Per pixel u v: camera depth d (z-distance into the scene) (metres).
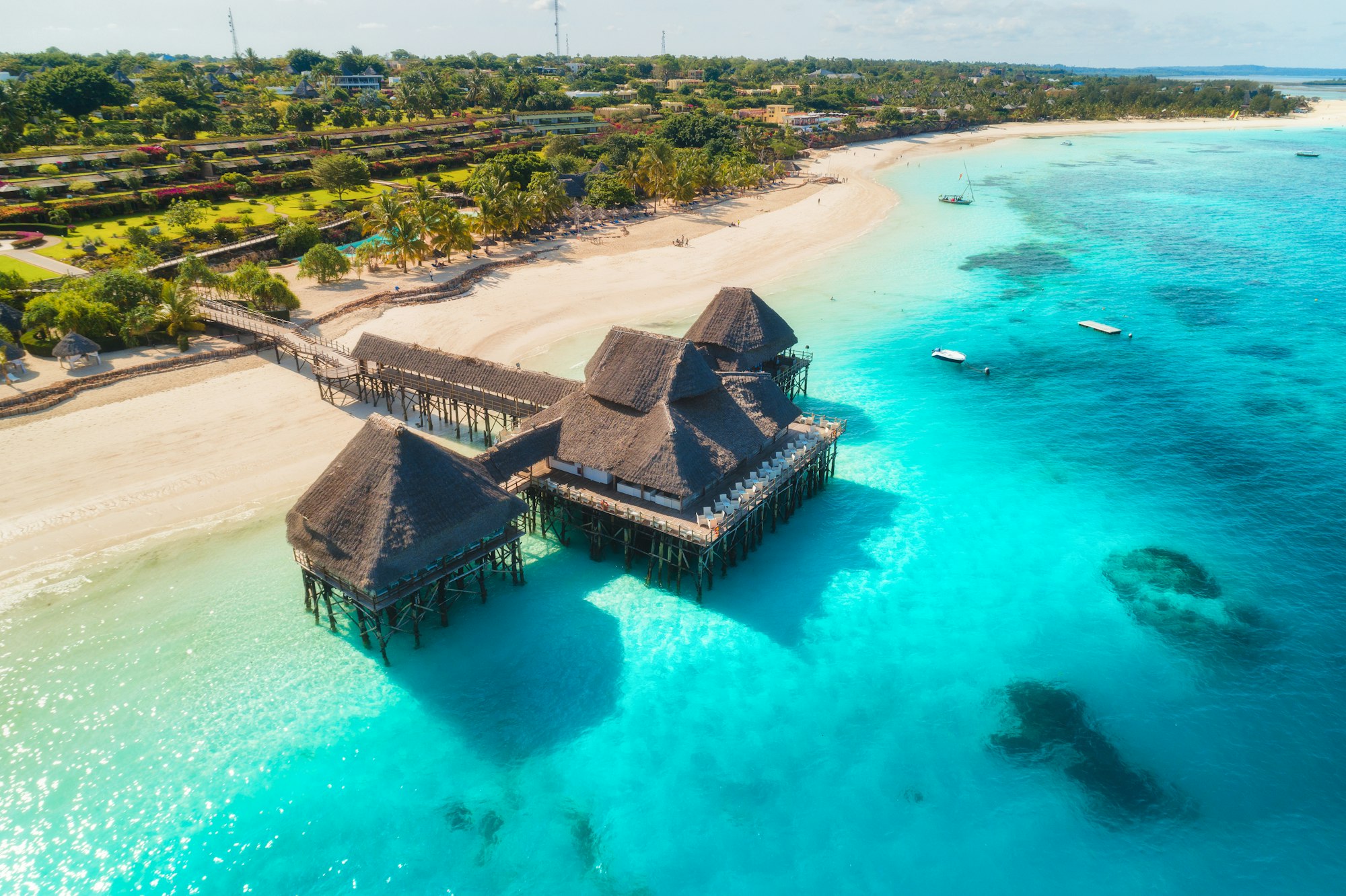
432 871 26.19
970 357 68.94
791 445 45.62
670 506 40.06
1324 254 102.69
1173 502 47.25
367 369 56.16
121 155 110.19
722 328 54.12
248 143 127.75
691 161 124.06
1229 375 65.38
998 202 133.88
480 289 79.06
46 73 146.75
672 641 36.16
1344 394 61.84
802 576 40.69
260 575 39.31
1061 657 35.56
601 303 76.44
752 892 25.80
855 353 69.31
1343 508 46.62
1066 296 85.56
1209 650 35.94
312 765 29.61
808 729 31.75
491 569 40.22
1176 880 26.23
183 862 26.14
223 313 64.69
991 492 48.31
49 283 67.69
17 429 50.16
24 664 33.44
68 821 27.23
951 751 30.84
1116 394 61.91
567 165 129.88
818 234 107.56
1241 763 30.42
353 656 34.66
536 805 28.44
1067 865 26.69
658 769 29.91
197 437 50.69
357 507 33.50
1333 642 36.31
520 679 33.78
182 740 30.38
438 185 117.25
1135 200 136.38
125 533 41.69
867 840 27.44
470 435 52.19
